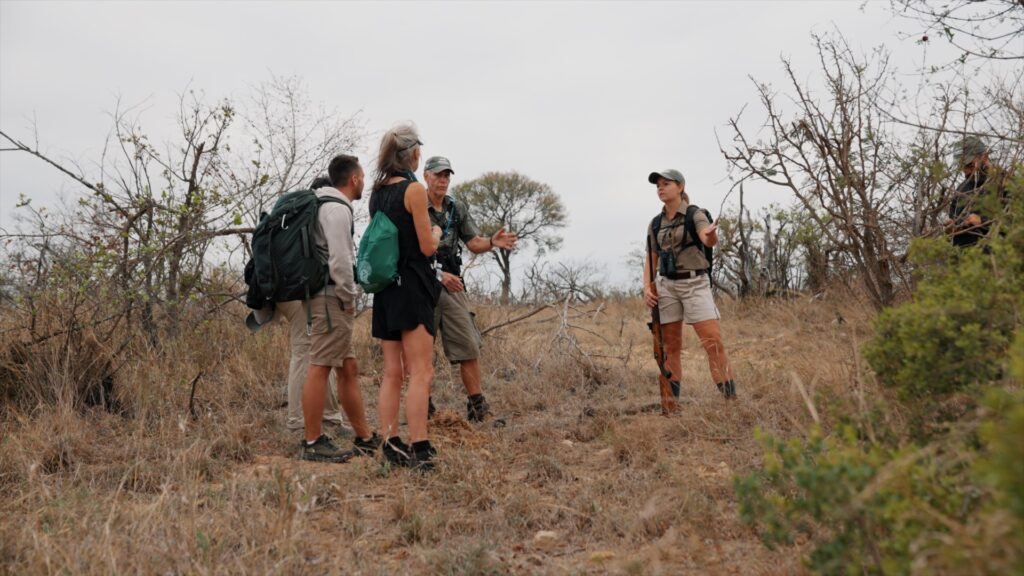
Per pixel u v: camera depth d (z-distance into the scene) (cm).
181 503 357
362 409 522
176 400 596
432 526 362
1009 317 284
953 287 300
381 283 457
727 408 529
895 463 227
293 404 559
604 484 415
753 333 1030
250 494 386
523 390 718
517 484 427
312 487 383
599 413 591
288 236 491
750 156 565
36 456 453
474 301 1024
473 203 3581
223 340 758
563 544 351
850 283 657
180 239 682
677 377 598
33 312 601
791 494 325
